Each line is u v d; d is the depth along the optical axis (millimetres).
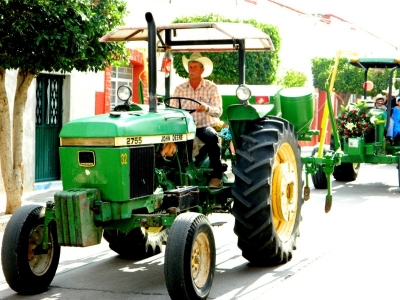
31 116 12367
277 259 7094
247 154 6797
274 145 6820
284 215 7191
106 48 9336
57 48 8688
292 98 8492
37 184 12656
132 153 5820
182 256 5504
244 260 7473
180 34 7371
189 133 6629
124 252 7477
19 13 8500
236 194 6707
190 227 5625
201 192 6996
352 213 10680
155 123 6141
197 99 7391
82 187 5871
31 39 8633
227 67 14820
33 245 6117
